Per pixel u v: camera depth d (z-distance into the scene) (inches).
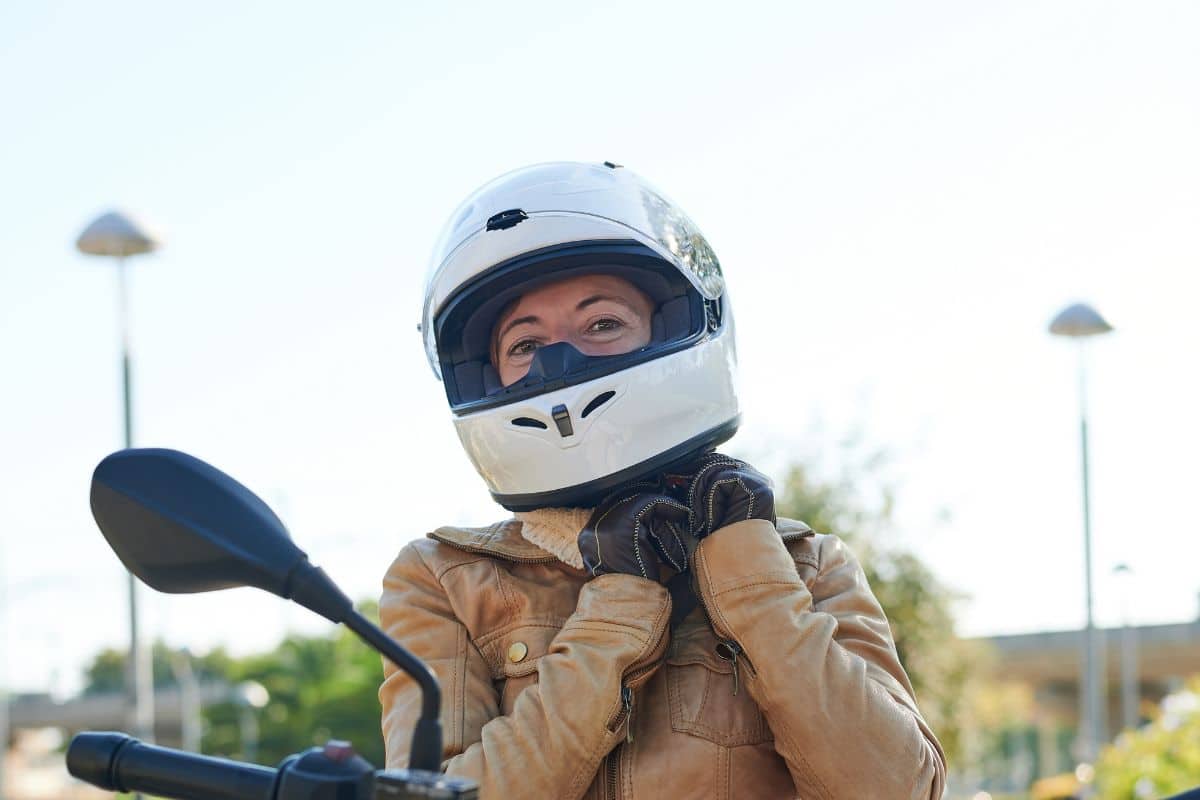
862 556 642.2
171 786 67.9
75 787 2105.1
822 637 88.6
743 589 89.7
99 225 507.5
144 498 63.1
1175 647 1689.2
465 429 101.3
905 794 85.6
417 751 61.7
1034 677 1886.1
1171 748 565.6
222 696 2017.7
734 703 90.9
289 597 62.9
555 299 101.3
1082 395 701.9
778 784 90.7
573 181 102.3
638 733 90.6
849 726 86.0
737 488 93.2
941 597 648.4
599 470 97.0
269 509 64.8
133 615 602.5
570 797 86.1
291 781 61.4
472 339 104.3
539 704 87.6
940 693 645.9
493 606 97.8
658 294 102.4
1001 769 2714.1
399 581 101.0
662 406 98.0
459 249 102.3
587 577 98.1
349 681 1824.6
